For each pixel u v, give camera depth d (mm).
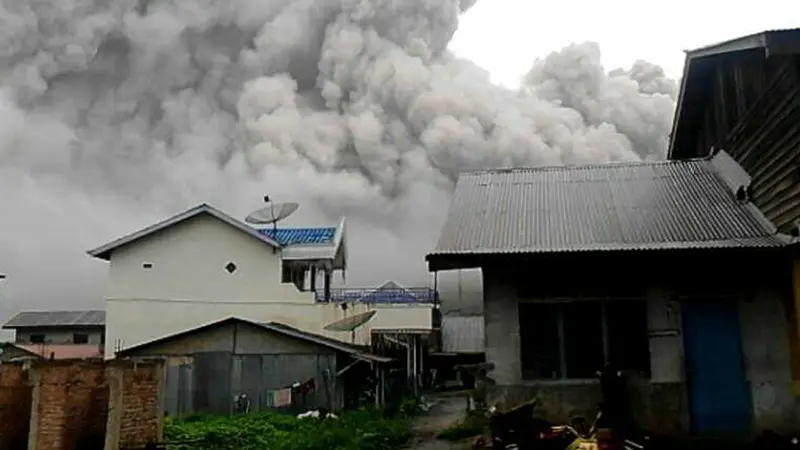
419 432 14305
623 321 10211
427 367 31453
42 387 9195
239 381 18844
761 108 10328
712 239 9625
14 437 9703
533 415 9969
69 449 9328
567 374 10141
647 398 9945
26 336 37781
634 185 12141
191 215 26375
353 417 16547
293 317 25797
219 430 12727
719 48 10734
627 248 9477
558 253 9570
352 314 26125
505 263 10148
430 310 27016
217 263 26203
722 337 10031
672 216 10602
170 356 19078
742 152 11203
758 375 9852
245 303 25891
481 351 32219
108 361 9703
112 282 26188
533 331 10312
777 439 9164
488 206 11758
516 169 13539
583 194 11977
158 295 26047
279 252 26219
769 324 9906
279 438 12570
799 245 8961
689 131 13633
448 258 9750
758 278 10031
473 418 13102
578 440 8359
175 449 10828
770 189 9969
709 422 9828
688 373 9969
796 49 8203
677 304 10102
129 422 9727
